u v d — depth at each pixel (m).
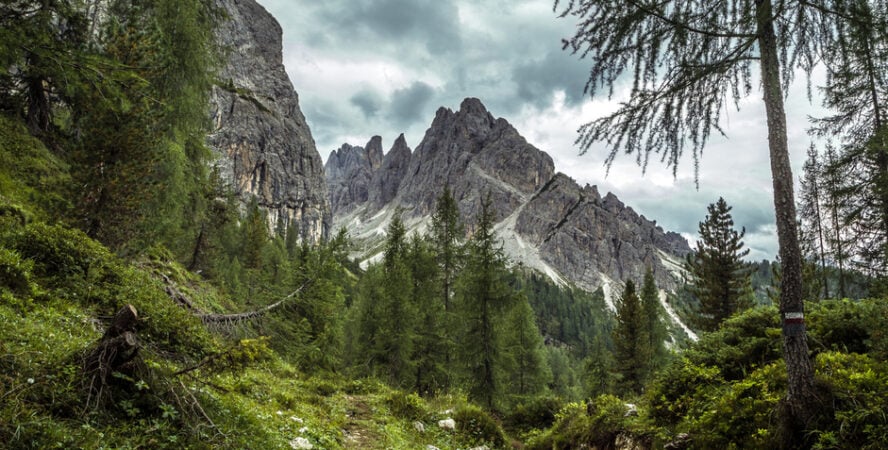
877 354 6.61
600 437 9.76
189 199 22.50
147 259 18.36
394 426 12.30
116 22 14.84
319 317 25.80
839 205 16.81
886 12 4.51
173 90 19.45
